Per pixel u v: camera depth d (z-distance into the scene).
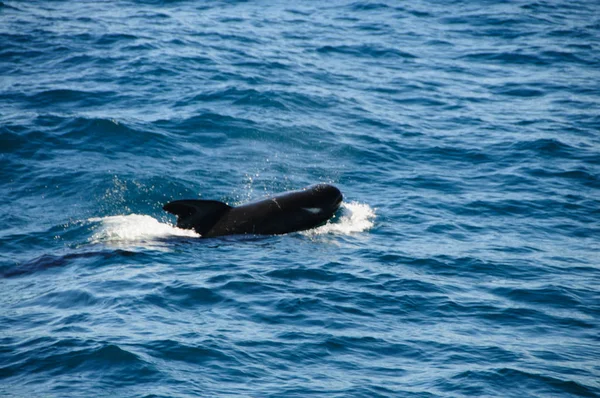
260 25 141.38
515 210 75.75
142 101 100.00
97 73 109.62
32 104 96.69
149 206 73.88
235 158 85.50
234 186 78.69
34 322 50.16
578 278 60.97
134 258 61.62
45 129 88.00
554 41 138.62
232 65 116.25
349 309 53.50
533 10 158.25
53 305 53.03
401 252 64.62
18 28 127.06
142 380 42.78
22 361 44.69
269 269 59.97
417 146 92.56
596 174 84.94
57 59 114.50
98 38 124.62
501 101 110.19
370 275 59.50
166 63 114.62
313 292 55.81
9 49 117.19
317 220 70.50
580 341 50.59
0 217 70.19
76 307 52.47
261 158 86.06
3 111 93.44
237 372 44.31
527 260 64.25
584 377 45.56
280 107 100.81
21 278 58.59
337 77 116.50
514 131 97.81
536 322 53.19
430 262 62.75
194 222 68.31
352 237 68.12
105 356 44.97
